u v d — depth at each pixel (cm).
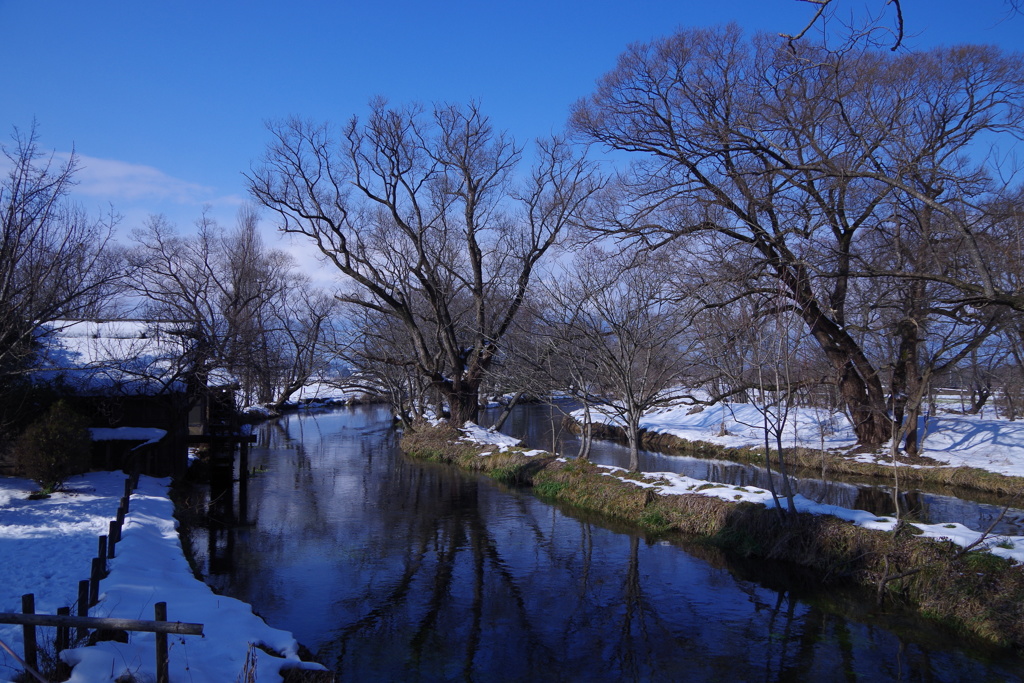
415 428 3522
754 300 1908
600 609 1219
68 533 1416
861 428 2642
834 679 945
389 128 2875
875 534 1318
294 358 4869
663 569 1426
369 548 1589
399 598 1272
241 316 3753
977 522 1673
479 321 3195
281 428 4459
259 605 1225
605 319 2089
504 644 1077
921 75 1822
